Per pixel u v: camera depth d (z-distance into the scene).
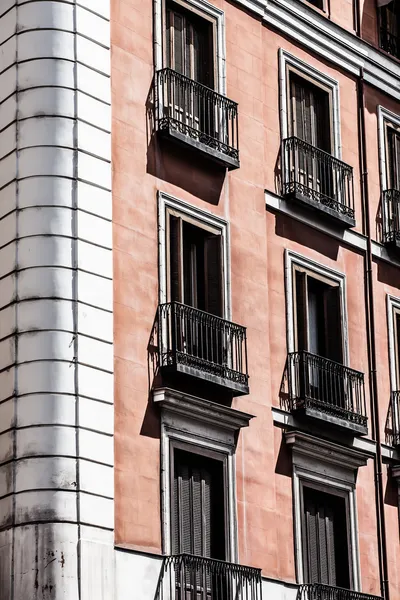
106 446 34.69
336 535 41.50
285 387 40.69
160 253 37.50
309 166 43.22
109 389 35.16
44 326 34.44
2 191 35.72
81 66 36.47
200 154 39.19
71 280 34.94
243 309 39.72
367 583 41.66
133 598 34.38
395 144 47.53
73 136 35.84
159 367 36.62
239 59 41.78
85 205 35.69
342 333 43.12
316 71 44.69
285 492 39.75
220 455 37.91
